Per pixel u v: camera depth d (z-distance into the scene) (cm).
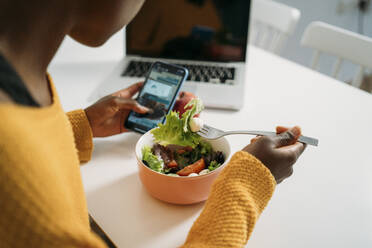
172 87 70
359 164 64
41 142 26
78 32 35
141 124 68
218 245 38
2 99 23
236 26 96
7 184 23
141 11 96
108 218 52
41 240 26
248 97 87
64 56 106
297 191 58
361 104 84
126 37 100
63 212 27
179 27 97
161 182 50
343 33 114
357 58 111
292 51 247
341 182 60
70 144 35
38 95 31
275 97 87
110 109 64
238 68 97
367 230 51
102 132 67
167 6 95
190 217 52
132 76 92
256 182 42
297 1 229
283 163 45
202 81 90
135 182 59
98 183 59
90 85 91
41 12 26
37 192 25
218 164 54
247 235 40
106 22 33
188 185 49
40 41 28
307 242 49
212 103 80
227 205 40
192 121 55
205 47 99
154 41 100
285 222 52
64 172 32
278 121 77
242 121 77
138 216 52
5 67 23
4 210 24
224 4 94
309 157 66
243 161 43
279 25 138
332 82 94
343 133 73
